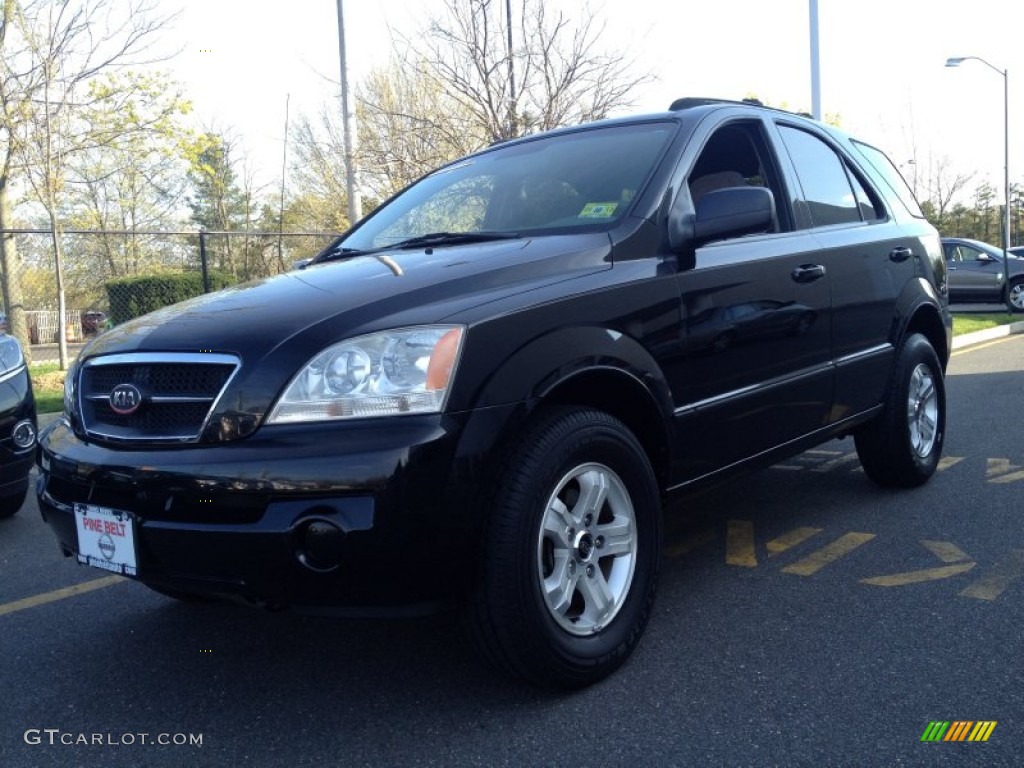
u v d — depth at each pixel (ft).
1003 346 43.50
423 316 8.82
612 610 9.91
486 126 38.32
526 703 9.45
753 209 10.83
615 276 10.36
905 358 16.10
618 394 10.41
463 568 8.55
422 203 14.28
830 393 13.89
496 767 8.30
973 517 15.11
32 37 40.65
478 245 11.27
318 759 8.61
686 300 11.02
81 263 87.15
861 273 14.71
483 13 37.91
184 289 56.85
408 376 8.50
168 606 13.02
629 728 8.84
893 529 14.69
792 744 8.41
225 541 8.36
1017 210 188.55
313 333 8.78
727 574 13.03
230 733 9.21
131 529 8.90
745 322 11.91
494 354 8.84
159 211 93.76
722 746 8.44
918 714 8.84
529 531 8.83
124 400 9.25
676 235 11.32
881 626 10.94
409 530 8.20
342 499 8.14
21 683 10.61
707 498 17.19
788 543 14.29
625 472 10.06
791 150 14.48
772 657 10.24
